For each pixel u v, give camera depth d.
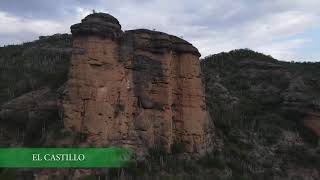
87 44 72.19
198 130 83.38
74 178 64.88
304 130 117.75
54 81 95.88
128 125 75.50
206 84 137.12
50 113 80.00
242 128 112.50
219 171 80.44
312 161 106.25
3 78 112.94
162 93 80.38
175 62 84.81
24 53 141.00
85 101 70.75
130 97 77.38
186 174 74.75
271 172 94.75
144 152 75.38
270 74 146.25
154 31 82.94
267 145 108.38
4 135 79.50
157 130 78.94
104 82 72.44
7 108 85.94
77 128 69.88
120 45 77.44
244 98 135.00
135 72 79.56
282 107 125.31
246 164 92.56
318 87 134.75
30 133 76.81
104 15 75.44
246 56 164.88
